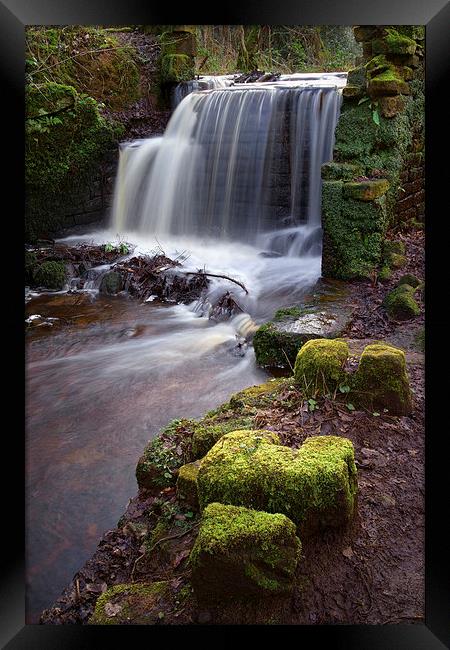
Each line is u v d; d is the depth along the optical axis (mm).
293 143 8898
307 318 5598
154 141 10445
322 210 6961
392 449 3297
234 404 3824
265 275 8023
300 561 2426
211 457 2664
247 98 9414
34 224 9359
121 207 10625
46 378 5426
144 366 5688
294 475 2471
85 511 3402
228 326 6781
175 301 7676
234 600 2271
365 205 6684
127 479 3721
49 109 9242
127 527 3068
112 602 2443
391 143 7020
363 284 6688
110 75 10781
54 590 2850
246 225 9500
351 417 3533
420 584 2379
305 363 3793
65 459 3953
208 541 2207
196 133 10102
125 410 4738
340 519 2533
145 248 9398
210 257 8922
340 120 7312
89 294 8078
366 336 5383
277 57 16484
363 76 7293
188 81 11312
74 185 9883
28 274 8273
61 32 10094
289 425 3395
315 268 7992
